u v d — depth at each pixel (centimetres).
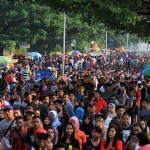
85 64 6219
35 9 7556
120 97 2316
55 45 9081
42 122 1672
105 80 3459
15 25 7512
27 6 7506
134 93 2712
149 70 3044
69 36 8712
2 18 7369
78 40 9300
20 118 1576
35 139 1358
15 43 7525
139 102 2572
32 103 2120
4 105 2142
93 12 2352
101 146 1451
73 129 1494
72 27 8412
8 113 1655
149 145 1320
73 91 2489
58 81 3275
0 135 1667
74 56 8438
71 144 1491
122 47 14488
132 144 1479
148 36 2642
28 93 2250
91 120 1766
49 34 8200
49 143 1355
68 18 8350
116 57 10275
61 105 1966
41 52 8956
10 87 3319
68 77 4166
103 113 1891
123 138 1620
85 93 2578
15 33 7369
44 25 7725
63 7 2394
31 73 4338
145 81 3503
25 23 7506
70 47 9650
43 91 2895
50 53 9006
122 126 1650
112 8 2289
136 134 1451
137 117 2180
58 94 2483
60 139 1503
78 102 2161
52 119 1805
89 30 8712
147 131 1656
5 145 1616
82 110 1956
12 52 7969
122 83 3186
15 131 1573
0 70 4634
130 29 2505
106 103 2398
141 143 1330
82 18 2575
